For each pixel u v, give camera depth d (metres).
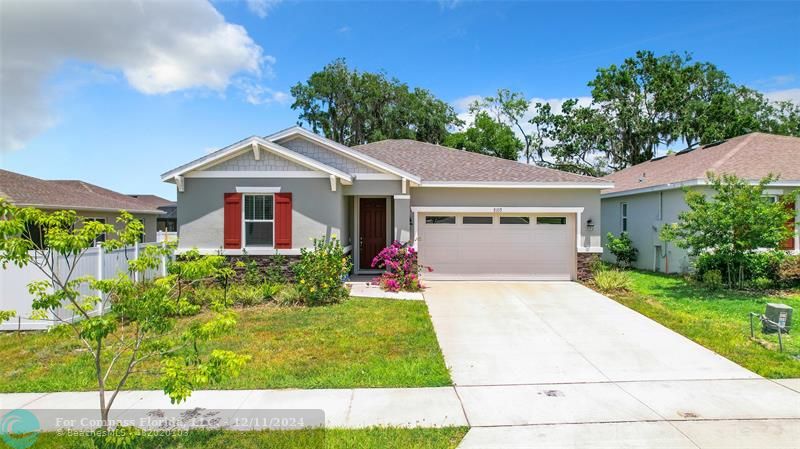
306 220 13.04
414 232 14.26
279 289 11.43
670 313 9.79
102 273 9.83
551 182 14.12
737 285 12.59
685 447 4.25
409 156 17.20
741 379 6.03
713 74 33.09
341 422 4.75
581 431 4.57
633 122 34.22
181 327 8.42
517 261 14.45
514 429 4.61
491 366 6.59
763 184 11.83
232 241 12.90
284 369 6.34
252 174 12.95
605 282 12.76
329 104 43.56
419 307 10.38
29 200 16.48
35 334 8.34
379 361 6.70
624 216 19.58
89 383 5.84
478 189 14.34
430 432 4.52
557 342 7.81
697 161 17.83
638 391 5.63
